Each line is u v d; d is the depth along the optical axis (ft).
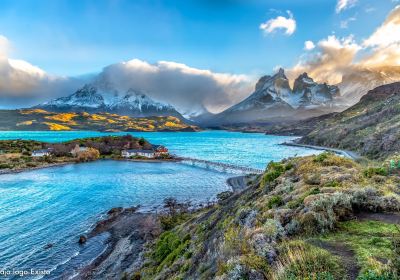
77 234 133.90
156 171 363.56
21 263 104.37
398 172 58.08
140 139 625.00
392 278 20.70
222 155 548.72
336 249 28.12
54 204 190.90
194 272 51.16
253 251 31.07
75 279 92.12
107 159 494.59
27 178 302.86
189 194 228.43
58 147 508.94
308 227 34.04
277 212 41.98
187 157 516.32
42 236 131.23
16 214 166.09
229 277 27.81
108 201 201.36
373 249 26.91
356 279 21.98
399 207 37.63
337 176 55.21
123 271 91.15
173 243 88.63
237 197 105.09
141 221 149.38
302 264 24.81
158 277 64.85
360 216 36.83
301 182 61.00
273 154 547.49
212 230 72.74
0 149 488.02
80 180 291.38
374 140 345.31
